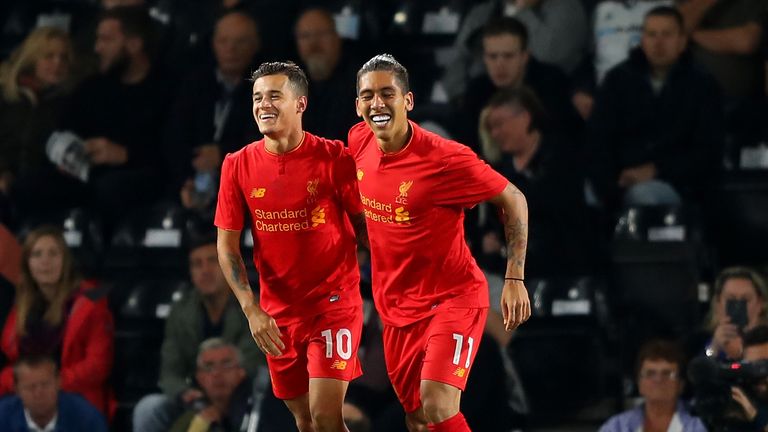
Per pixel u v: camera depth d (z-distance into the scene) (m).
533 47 41.91
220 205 25.31
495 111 37.47
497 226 37.38
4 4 49.25
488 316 34.31
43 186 42.19
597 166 39.38
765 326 30.44
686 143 39.47
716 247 39.25
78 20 48.69
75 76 43.91
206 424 34.34
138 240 41.03
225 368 34.47
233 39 41.59
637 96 39.47
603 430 32.75
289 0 44.03
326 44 40.50
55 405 34.78
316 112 40.22
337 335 25.09
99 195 42.31
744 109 41.00
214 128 41.91
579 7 42.44
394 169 24.53
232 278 25.14
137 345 38.72
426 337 25.11
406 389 25.95
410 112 40.41
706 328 33.94
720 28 41.78
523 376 36.25
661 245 37.38
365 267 34.09
